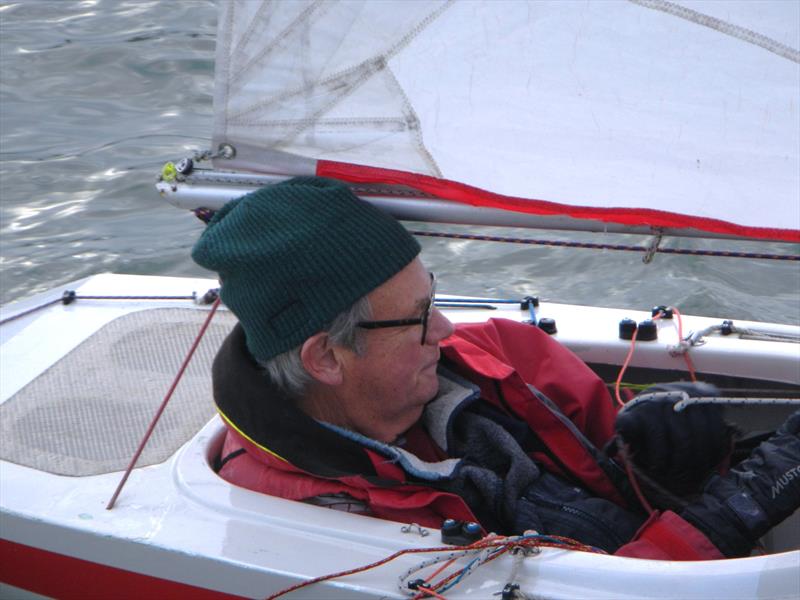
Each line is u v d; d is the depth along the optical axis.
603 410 3.86
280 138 3.58
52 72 11.14
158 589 3.17
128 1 13.27
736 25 3.22
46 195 8.77
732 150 3.33
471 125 3.48
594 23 3.34
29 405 3.89
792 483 3.11
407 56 3.46
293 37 3.48
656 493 3.49
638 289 7.21
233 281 3.20
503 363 3.75
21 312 4.59
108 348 4.29
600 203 3.37
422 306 3.23
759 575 2.82
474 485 3.33
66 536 3.24
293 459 3.23
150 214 8.48
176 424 3.76
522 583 2.88
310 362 3.18
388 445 3.37
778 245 7.76
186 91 10.73
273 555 3.04
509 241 3.70
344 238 3.12
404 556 3.00
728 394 4.32
